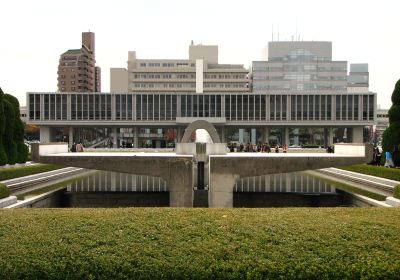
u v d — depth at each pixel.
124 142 91.88
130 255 6.83
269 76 117.44
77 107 80.19
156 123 81.56
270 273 6.38
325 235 7.86
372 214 9.95
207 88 122.75
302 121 81.50
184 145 25.47
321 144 98.94
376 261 6.63
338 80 117.12
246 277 6.34
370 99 81.06
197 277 6.36
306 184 31.08
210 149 26.02
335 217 9.47
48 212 9.96
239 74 122.69
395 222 8.93
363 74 156.25
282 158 22.09
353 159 22.31
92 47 139.62
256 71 117.75
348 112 81.19
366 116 81.06
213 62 135.12
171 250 7.07
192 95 81.44
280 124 81.69
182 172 21.72
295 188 28.80
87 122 80.44
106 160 22.42
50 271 6.45
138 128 89.25
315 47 117.62
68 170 35.28
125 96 81.06
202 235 7.89
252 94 81.44
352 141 85.00
